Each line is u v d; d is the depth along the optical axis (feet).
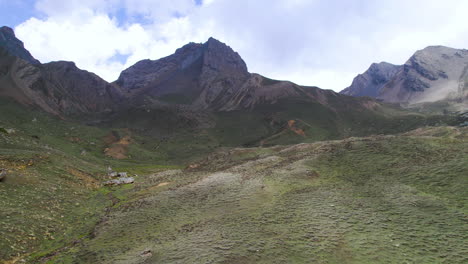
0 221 98.48
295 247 76.64
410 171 135.95
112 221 119.75
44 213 120.06
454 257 66.08
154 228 106.63
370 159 163.94
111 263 78.02
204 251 78.23
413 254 69.36
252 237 85.56
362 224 89.25
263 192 136.26
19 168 167.32
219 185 159.63
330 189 130.82
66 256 86.33
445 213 90.94
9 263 79.87
